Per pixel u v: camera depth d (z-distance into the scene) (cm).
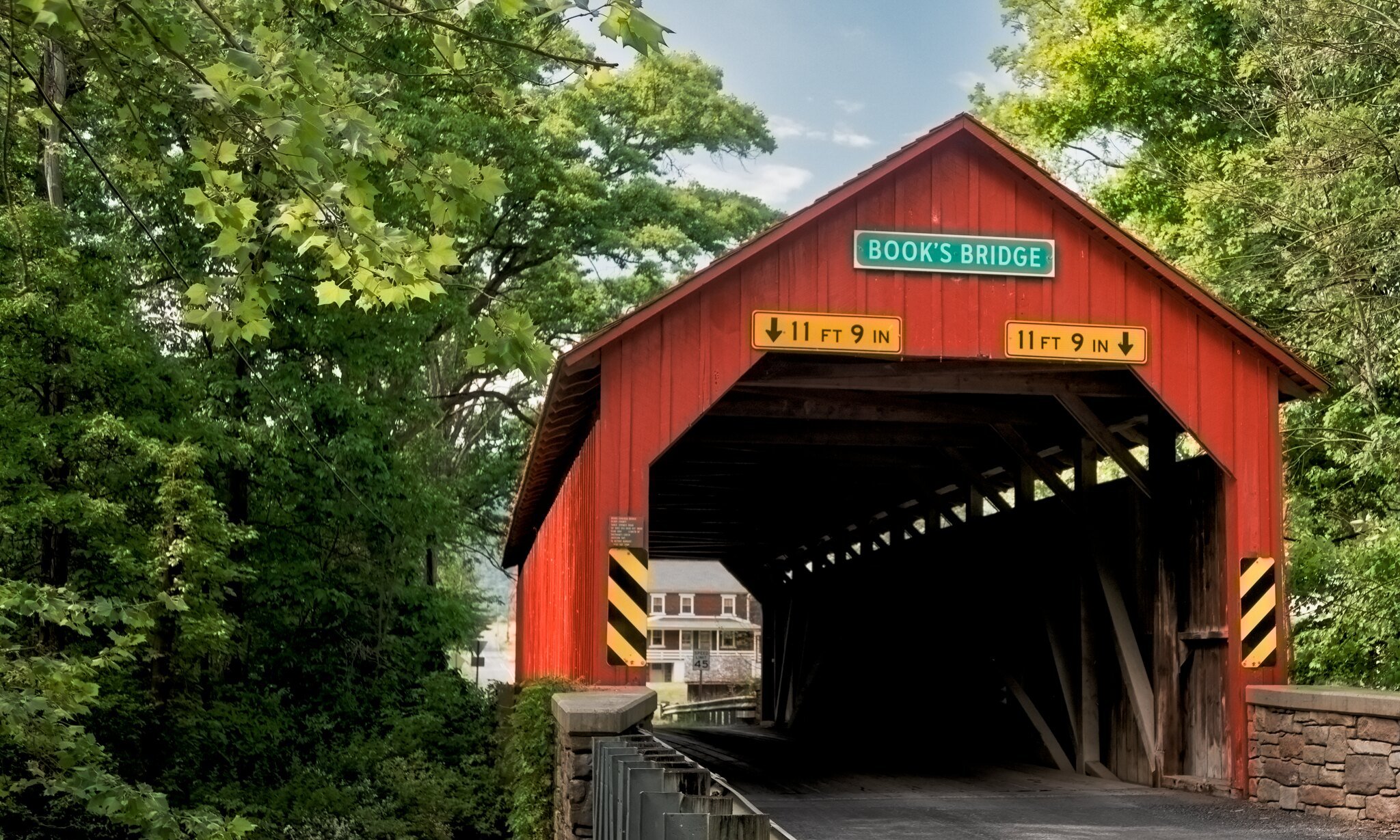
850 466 1628
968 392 1163
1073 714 1323
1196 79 2086
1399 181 1482
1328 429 1565
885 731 1906
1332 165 1480
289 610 1977
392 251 473
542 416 1187
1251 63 1684
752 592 2864
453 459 2761
